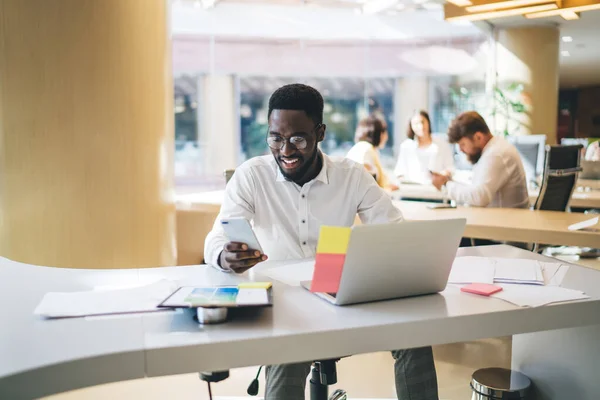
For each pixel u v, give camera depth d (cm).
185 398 262
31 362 112
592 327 191
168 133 348
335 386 279
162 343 121
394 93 1393
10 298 153
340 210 218
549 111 1038
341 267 145
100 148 306
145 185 328
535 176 583
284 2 1111
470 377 292
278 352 126
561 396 207
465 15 589
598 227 301
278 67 1409
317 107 195
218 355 122
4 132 289
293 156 196
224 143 1442
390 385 280
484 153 396
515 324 145
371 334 132
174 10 1141
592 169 639
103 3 302
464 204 416
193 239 463
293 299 154
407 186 590
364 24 1214
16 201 292
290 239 218
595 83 2019
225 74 1398
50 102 292
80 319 136
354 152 513
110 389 249
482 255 207
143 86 323
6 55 286
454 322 140
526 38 1024
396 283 151
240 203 214
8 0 284
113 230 314
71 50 294
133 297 151
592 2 556
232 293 143
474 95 1250
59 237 298
